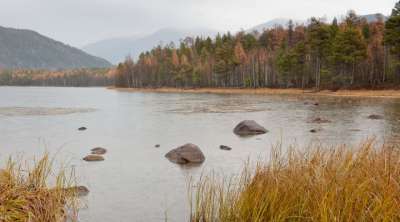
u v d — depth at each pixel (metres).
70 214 7.78
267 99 59.69
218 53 106.31
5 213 5.57
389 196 5.23
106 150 17.17
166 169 13.24
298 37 103.19
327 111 36.75
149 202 9.38
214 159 15.05
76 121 31.56
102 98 75.62
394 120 28.06
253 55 103.12
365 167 6.38
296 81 86.69
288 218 5.89
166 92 107.25
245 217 6.26
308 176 6.27
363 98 55.28
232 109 42.16
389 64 70.12
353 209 5.41
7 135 22.78
